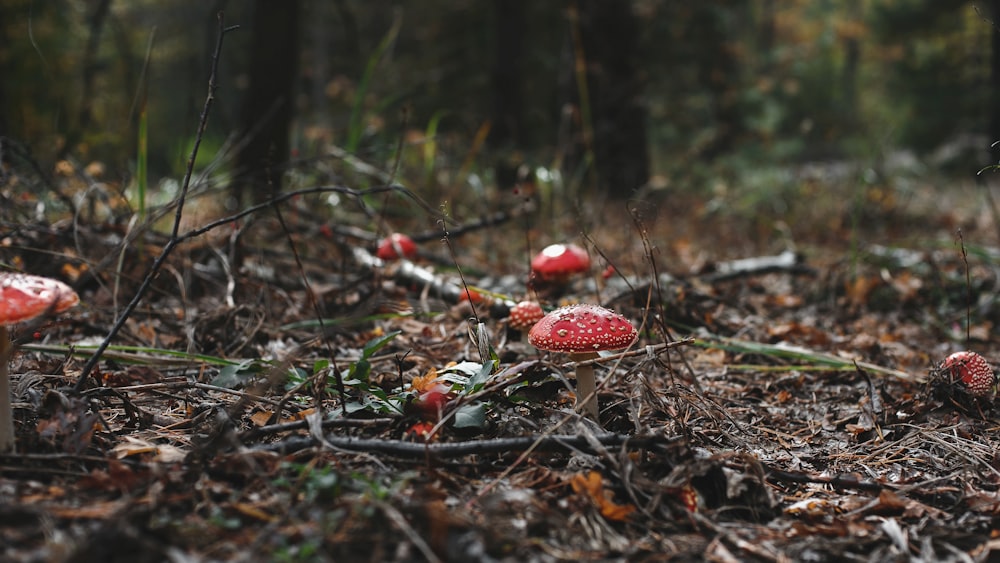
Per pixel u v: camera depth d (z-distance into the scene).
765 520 1.01
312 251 1.87
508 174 3.11
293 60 2.47
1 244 1.42
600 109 3.13
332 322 1.36
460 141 2.76
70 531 0.90
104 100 2.82
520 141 4.00
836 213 2.89
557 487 1.01
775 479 1.08
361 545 0.91
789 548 0.96
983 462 1.12
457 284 1.61
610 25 3.15
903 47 6.38
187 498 0.96
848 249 2.30
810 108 7.02
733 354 1.48
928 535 0.99
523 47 4.16
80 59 2.90
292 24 2.44
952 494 1.06
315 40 5.77
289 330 1.45
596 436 1.04
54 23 2.74
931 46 6.01
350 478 0.99
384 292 1.59
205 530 0.92
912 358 1.51
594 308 1.12
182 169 1.78
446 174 2.38
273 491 0.97
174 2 7.24
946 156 5.25
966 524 1.01
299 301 1.56
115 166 1.86
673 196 3.22
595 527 0.96
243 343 1.36
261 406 1.16
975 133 5.54
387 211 2.04
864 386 1.36
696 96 4.62
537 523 0.96
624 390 1.21
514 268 1.91
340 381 1.10
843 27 8.13
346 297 1.59
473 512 0.97
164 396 1.18
